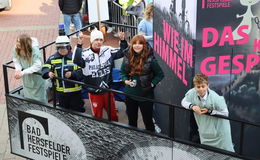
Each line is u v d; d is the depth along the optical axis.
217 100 5.93
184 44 6.69
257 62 6.54
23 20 18.19
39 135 7.79
